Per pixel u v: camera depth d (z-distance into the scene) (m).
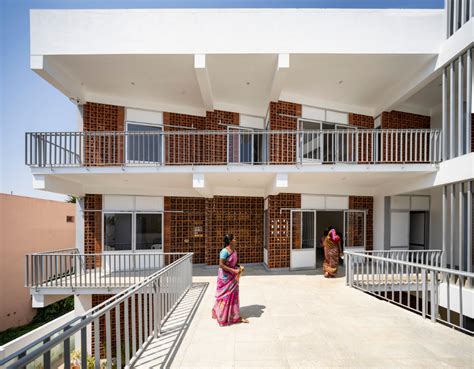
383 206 10.61
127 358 3.21
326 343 3.87
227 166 7.80
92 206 9.40
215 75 8.41
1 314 11.70
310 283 7.61
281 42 7.43
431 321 4.70
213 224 10.35
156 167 7.77
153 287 4.19
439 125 10.51
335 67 8.11
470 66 6.54
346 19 7.48
